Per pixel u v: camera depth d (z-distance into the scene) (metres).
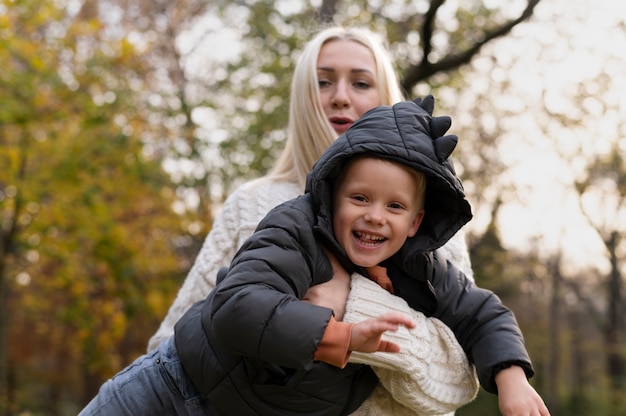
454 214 1.98
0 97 8.66
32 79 8.86
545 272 20.36
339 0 10.20
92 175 10.13
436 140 1.88
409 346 1.91
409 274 2.03
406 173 1.88
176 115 10.74
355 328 1.65
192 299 2.51
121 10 13.33
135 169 10.13
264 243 1.82
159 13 13.38
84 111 9.76
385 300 1.94
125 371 2.11
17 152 9.38
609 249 17.17
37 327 15.22
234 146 10.59
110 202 11.23
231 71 10.69
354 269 1.98
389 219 1.88
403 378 1.95
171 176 10.91
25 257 12.12
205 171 10.73
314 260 1.88
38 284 13.06
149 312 11.78
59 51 9.70
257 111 10.66
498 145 14.26
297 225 1.86
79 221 10.10
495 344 1.98
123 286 11.21
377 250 1.91
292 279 1.80
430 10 8.93
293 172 2.66
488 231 14.67
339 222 1.92
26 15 8.89
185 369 2.00
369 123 1.90
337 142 1.90
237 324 1.69
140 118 10.57
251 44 10.73
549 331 21.08
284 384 1.85
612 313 19.81
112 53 9.98
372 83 2.69
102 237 10.23
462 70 10.93
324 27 4.71
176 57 13.23
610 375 20.03
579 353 23.95
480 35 10.03
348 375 1.93
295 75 2.69
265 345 1.66
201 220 11.62
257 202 2.56
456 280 2.10
